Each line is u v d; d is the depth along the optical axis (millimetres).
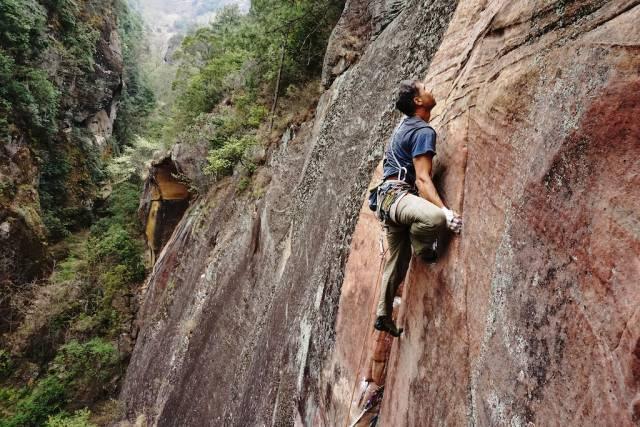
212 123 16062
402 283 3320
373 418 3355
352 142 6227
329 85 9047
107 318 19000
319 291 5254
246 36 13945
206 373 9906
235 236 12203
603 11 1758
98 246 21188
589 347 1437
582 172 1628
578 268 1556
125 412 14203
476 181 2447
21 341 18062
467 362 2182
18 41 22625
